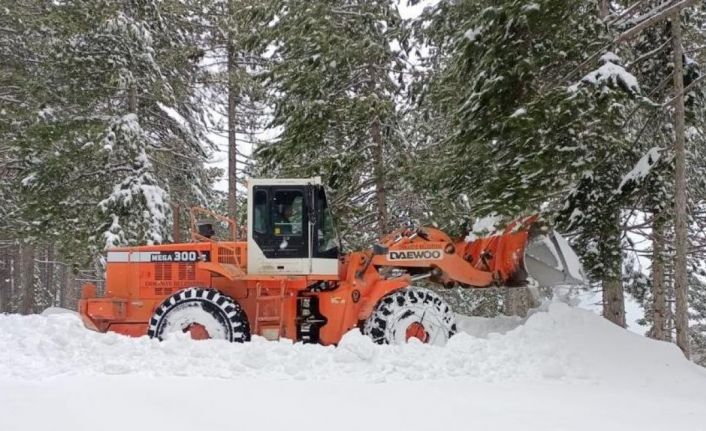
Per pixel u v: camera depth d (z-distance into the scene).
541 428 4.54
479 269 8.83
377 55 11.38
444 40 11.48
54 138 13.60
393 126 11.88
